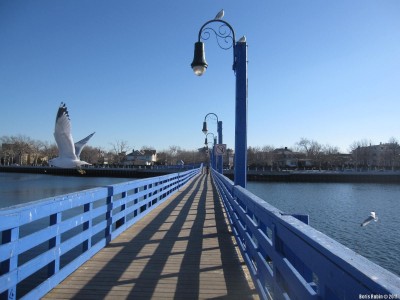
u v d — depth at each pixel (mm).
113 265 6180
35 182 67000
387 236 20422
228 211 11008
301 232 2576
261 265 4430
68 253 8633
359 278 1653
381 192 55750
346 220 27031
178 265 6246
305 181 81688
